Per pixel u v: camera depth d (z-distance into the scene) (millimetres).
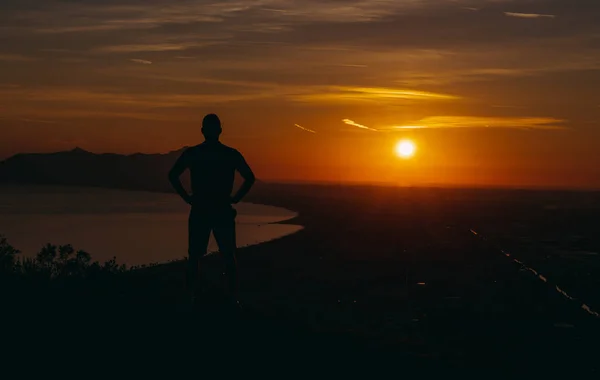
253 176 8617
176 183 8586
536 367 8953
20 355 7238
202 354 7605
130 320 8680
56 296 9812
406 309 14375
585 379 8375
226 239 8633
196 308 9352
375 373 7641
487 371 8531
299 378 7195
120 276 11773
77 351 7473
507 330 11914
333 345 8617
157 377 6914
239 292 16875
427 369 8156
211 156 8523
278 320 9625
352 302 15336
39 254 13578
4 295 9594
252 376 7129
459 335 11414
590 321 12805
